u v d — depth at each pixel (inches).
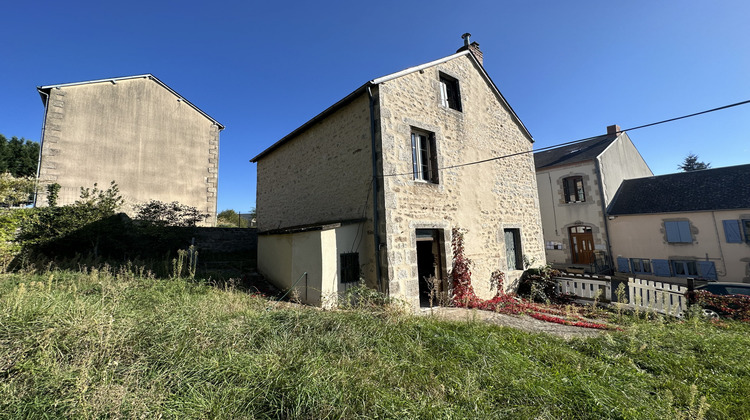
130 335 117.6
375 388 99.2
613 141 649.0
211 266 393.7
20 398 82.6
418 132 300.5
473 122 354.9
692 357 145.6
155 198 539.5
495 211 360.5
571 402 97.9
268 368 104.0
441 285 296.5
